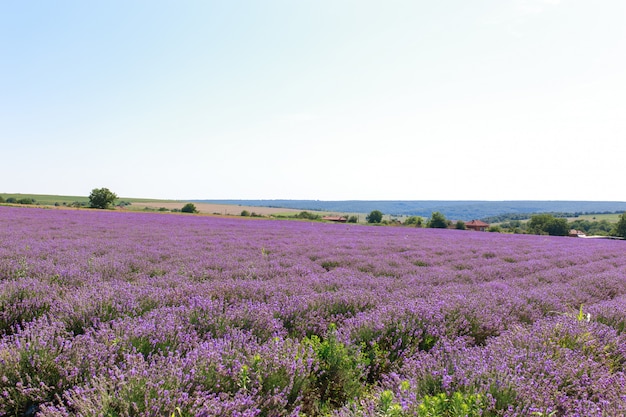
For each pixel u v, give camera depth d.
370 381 3.79
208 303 4.81
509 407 2.61
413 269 11.03
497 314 5.66
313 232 26.47
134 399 2.53
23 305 4.67
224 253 12.40
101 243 13.25
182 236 18.19
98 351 3.20
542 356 3.61
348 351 3.92
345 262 11.88
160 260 10.49
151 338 3.64
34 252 9.93
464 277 9.97
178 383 2.67
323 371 3.51
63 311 4.45
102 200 61.47
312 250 14.76
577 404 2.91
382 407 2.52
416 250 16.84
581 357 3.65
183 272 8.30
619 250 24.20
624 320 5.47
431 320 4.85
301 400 3.14
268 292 6.17
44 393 2.84
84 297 4.82
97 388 2.59
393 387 3.09
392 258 13.27
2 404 2.75
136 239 15.73
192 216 44.25
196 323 4.36
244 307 4.88
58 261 8.65
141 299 5.20
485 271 11.27
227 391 2.90
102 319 4.38
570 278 10.87
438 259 13.92
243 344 3.64
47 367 3.05
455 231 40.88
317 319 5.08
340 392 3.47
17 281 6.02
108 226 22.12
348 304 5.81
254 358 3.17
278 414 2.76
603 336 4.43
